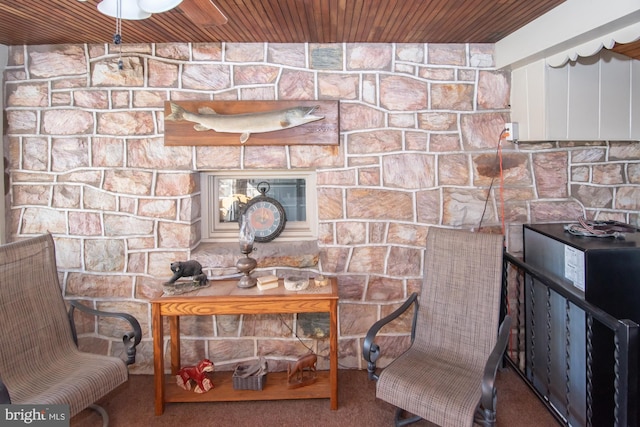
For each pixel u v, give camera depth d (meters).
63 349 2.20
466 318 2.20
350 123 2.60
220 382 2.46
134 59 2.55
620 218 2.65
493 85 2.61
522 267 2.25
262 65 2.57
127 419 2.23
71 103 2.57
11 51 2.55
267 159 2.61
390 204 2.64
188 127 2.55
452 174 2.63
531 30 2.20
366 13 2.04
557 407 2.20
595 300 1.92
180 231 2.61
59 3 1.89
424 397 1.78
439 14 2.07
